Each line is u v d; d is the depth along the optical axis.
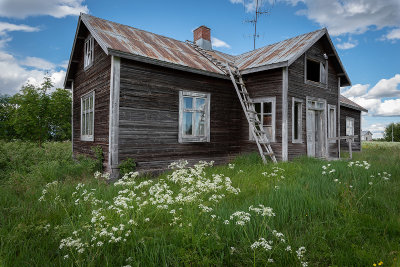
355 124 17.94
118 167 7.11
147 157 7.81
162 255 2.65
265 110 10.22
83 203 4.01
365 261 2.73
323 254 2.87
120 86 7.30
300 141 10.33
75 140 11.46
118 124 7.21
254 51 13.15
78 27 9.66
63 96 15.96
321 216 3.90
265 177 6.41
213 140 9.62
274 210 3.87
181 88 8.71
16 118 13.71
